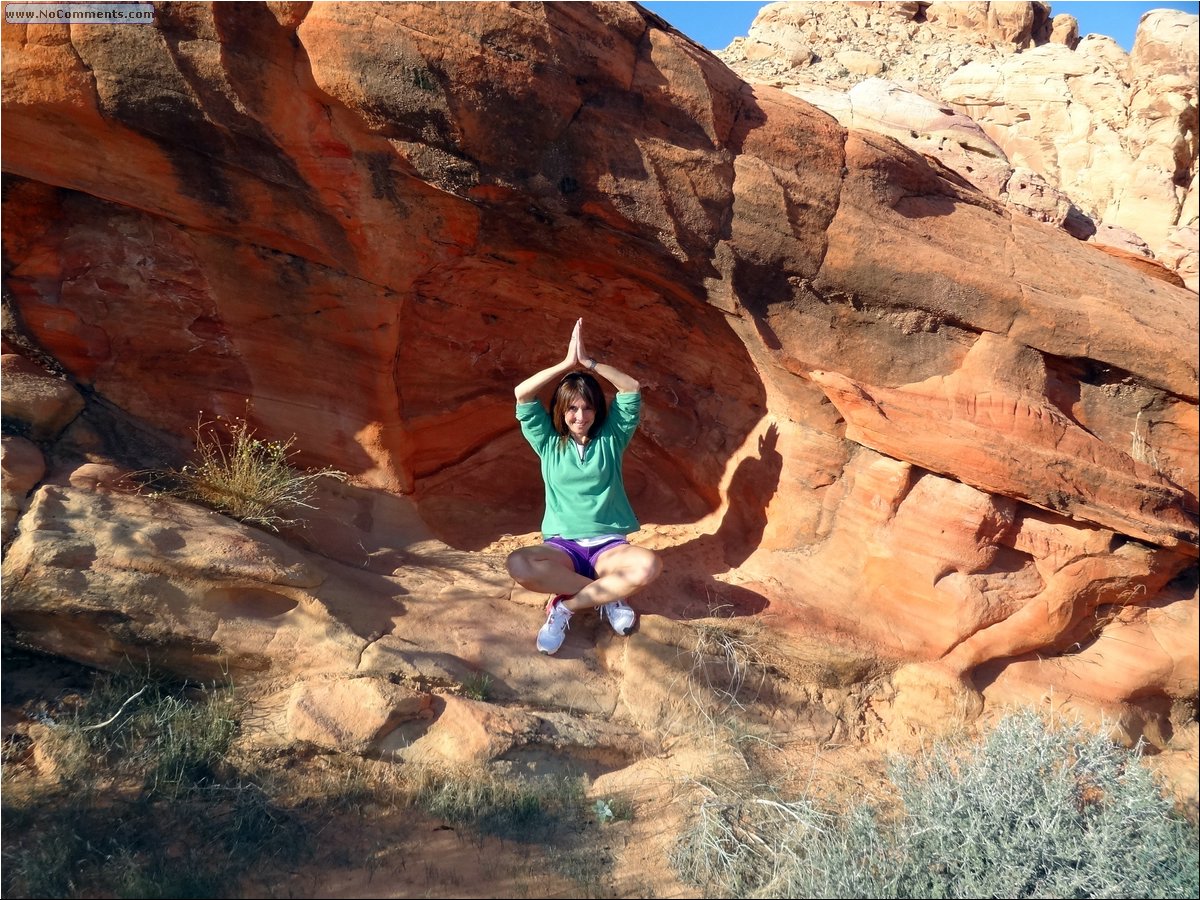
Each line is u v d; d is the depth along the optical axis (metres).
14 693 3.50
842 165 4.03
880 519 4.23
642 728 3.89
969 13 13.53
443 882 3.06
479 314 4.71
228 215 3.90
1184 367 4.24
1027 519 4.14
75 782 3.21
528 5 3.39
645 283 4.39
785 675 4.16
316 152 3.68
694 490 5.20
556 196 3.77
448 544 4.60
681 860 3.22
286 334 4.27
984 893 2.98
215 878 2.95
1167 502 4.13
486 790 3.40
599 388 4.19
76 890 2.85
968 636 4.11
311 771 3.41
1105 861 3.10
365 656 3.62
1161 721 4.27
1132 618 4.24
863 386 4.22
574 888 3.09
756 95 4.05
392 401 4.48
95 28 3.36
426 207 3.92
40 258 3.96
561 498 4.18
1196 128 11.02
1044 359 4.30
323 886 3.00
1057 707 4.09
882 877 3.01
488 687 3.77
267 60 3.45
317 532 4.15
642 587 4.11
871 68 12.09
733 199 3.91
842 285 4.10
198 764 3.33
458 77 3.40
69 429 3.92
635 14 3.70
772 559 4.43
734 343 4.52
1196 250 9.08
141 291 4.09
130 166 3.74
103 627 3.43
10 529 3.38
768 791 3.58
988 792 3.30
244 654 3.59
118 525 3.50
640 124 3.77
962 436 4.01
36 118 3.55
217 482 3.91
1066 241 4.77
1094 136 11.48
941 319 4.21
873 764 3.87
